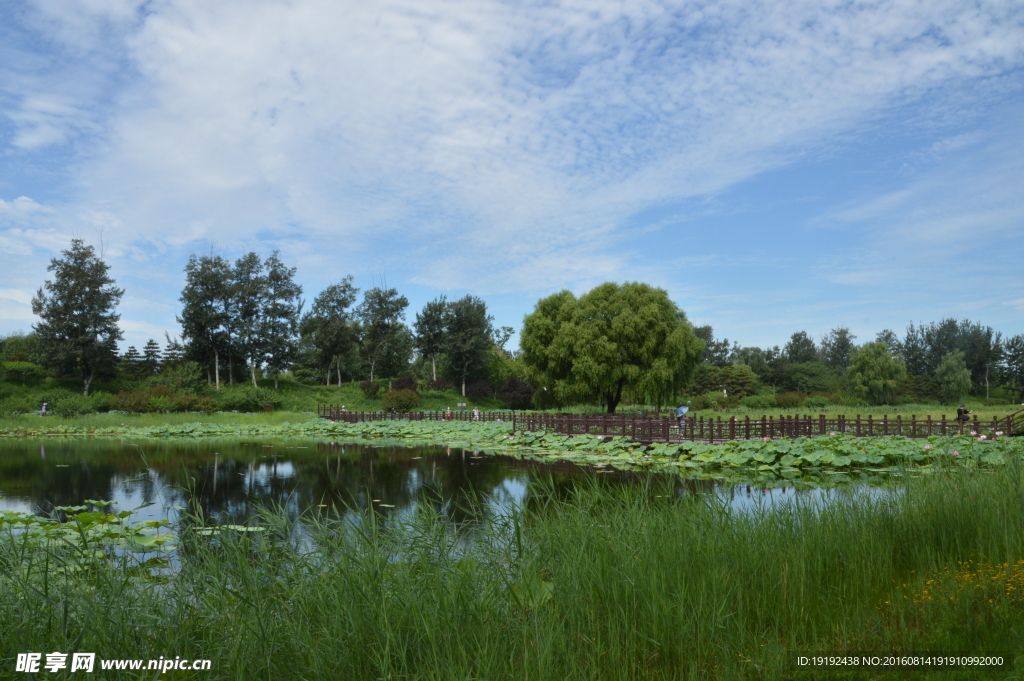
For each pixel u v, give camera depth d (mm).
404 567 4676
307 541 6398
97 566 4875
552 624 3910
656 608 4027
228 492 14609
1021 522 5773
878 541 5562
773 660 3691
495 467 19094
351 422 43531
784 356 87625
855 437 22469
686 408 23422
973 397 81625
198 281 66562
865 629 4117
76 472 18641
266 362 67938
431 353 71938
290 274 70750
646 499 6598
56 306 58750
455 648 3740
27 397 54875
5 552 5277
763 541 5434
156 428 38969
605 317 41375
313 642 3834
